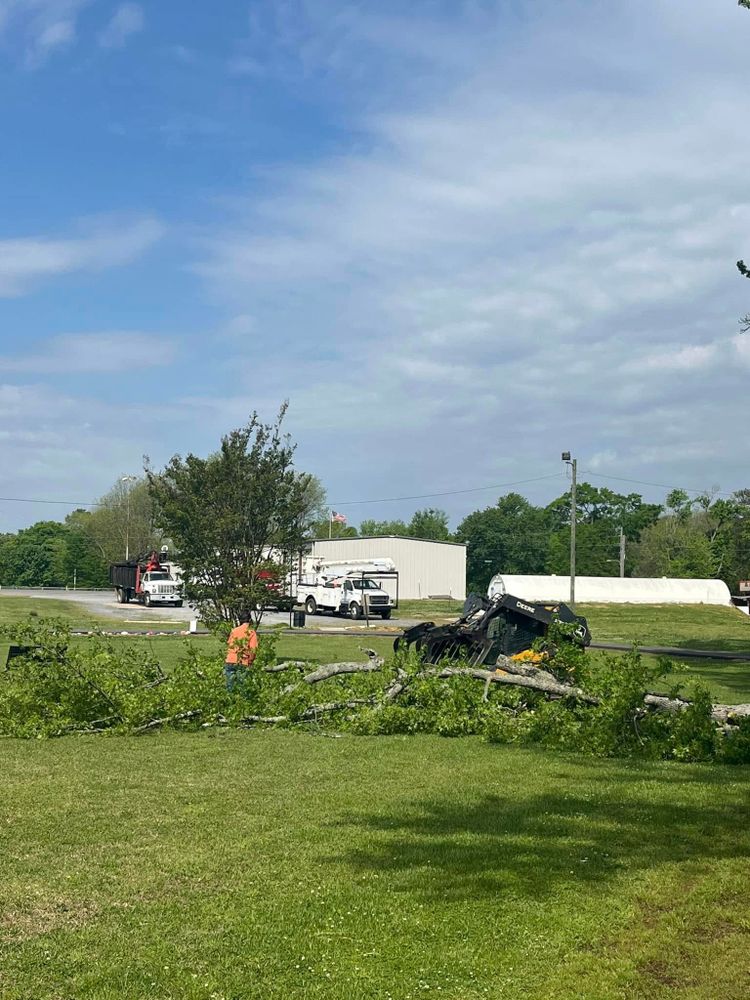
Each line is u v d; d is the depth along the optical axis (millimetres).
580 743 12922
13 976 5203
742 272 26406
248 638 16000
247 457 22938
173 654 26891
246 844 7730
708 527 115000
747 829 8344
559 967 5434
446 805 9211
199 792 9766
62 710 14391
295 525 23500
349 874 6953
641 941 5785
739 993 5102
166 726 14617
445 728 14055
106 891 6566
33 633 15500
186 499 22703
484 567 124188
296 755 12180
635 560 118938
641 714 13172
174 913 6156
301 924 5984
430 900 6414
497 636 21078
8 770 11008
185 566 22875
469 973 5348
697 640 37594
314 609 54875
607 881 6824
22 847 7641
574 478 56688
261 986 5148
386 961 5477
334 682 15961
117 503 105875
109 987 5094
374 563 53688
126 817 8664
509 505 132375
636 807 9203
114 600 70438
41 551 134625
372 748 12805
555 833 8148
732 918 6133
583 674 15016
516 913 6191
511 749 12953
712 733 12375
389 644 31812
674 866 7176
